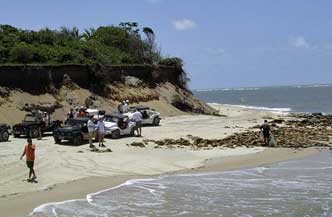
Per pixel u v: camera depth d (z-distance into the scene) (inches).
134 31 2977.4
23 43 2119.8
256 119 2123.5
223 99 5900.6
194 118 2103.8
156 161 1042.1
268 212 679.7
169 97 2402.8
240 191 808.9
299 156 1189.1
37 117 1331.2
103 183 832.3
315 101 4845.0
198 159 1093.1
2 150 1071.6
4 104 1610.5
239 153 1191.6
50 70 1887.3
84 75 2043.6
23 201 692.7
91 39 2851.9
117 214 650.8
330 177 940.6
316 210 693.3
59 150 1098.1
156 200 734.5
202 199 748.6
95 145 1192.8
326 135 1555.1
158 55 2795.3
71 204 691.4
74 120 1230.3
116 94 2116.1
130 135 1406.3
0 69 1696.6
